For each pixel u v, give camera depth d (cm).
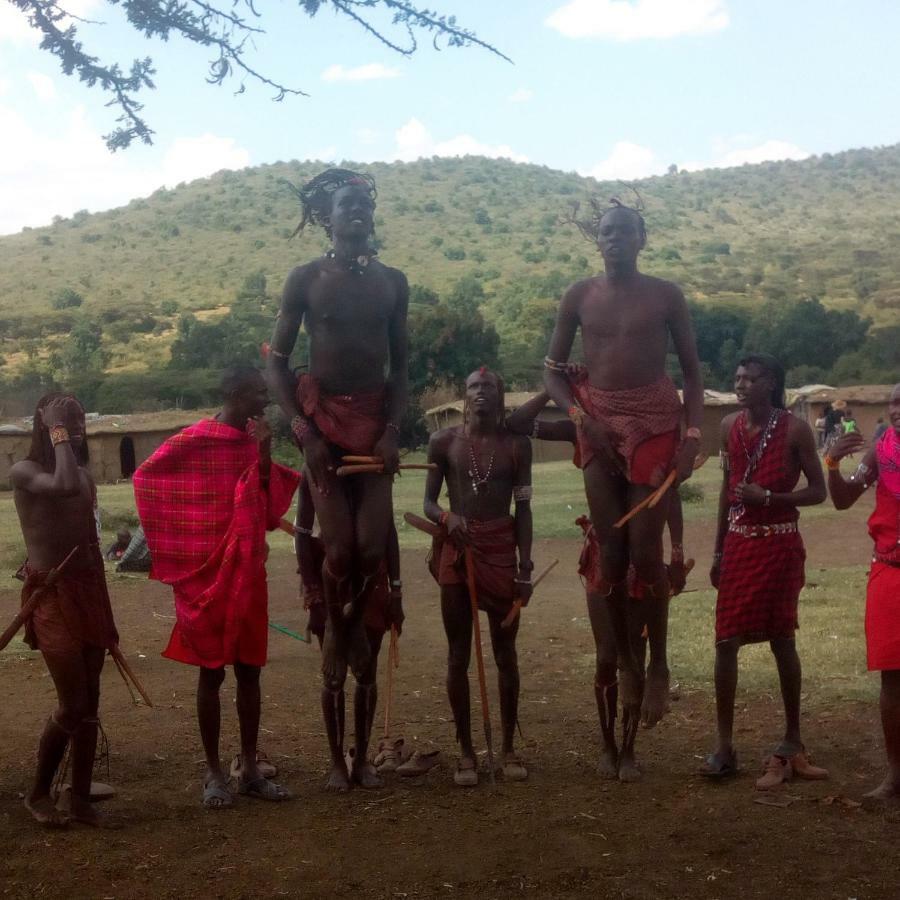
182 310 12681
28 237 19462
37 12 498
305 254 16425
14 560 1596
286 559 1589
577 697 775
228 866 468
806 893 432
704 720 696
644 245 567
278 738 688
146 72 512
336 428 559
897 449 536
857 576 1273
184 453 546
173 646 554
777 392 593
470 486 596
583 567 591
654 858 470
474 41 482
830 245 17150
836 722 678
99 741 677
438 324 5228
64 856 480
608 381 555
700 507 2080
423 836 502
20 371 8938
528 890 438
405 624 1088
